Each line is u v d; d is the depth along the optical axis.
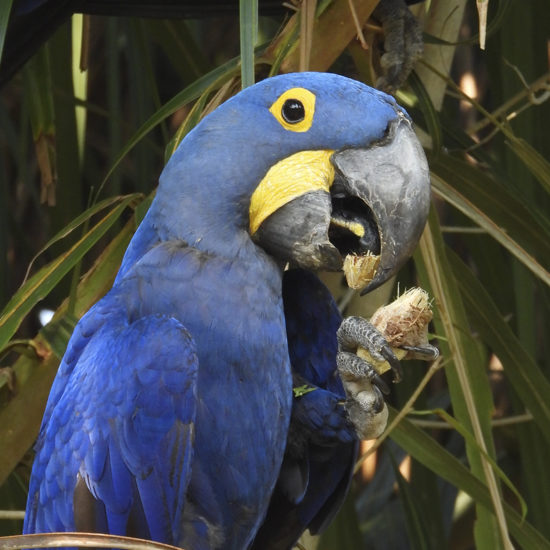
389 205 3.85
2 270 5.39
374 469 7.46
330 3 4.32
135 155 5.92
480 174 4.93
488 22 5.93
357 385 3.81
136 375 3.69
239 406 3.87
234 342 3.85
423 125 5.25
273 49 4.44
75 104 5.60
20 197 7.91
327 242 3.85
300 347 4.29
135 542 2.88
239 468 3.90
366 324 3.70
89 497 3.69
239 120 3.94
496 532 4.65
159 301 3.87
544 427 4.94
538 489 5.44
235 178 3.91
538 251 5.05
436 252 4.66
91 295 4.45
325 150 3.91
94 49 8.07
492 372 6.80
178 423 3.70
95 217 7.07
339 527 5.57
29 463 4.87
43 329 4.25
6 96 8.14
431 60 5.24
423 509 5.86
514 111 5.45
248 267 3.91
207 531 3.91
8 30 4.79
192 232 3.93
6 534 5.18
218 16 5.06
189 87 4.32
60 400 3.81
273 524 4.39
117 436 3.68
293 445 4.18
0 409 4.36
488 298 5.00
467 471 4.64
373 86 4.82
